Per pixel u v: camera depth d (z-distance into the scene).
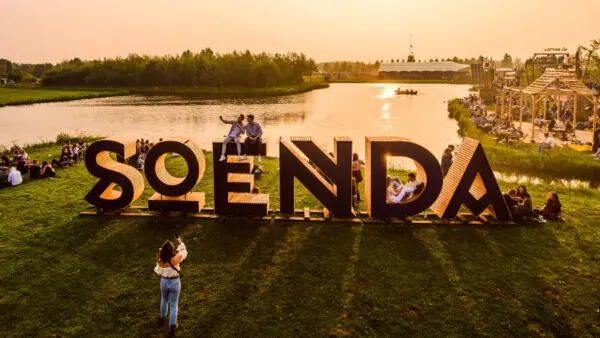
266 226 12.87
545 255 11.08
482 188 13.65
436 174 12.70
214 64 128.25
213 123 52.19
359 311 8.80
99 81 129.50
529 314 8.69
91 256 10.98
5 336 8.00
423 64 192.00
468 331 8.20
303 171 13.11
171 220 13.23
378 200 12.86
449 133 40.78
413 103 76.12
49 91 108.62
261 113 62.88
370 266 10.55
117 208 13.98
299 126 48.16
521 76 60.66
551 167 24.70
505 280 9.91
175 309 8.09
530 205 13.09
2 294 9.30
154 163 13.23
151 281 9.87
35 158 23.78
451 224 13.01
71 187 16.98
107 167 13.63
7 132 45.16
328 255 11.10
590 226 12.94
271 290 9.54
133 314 8.68
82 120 55.16
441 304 9.02
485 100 67.25
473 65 80.75
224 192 13.23
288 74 138.88
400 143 12.59
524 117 44.91
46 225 12.90
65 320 8.48
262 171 18.62
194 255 11.09
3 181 16.95
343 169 13.06
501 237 12.14
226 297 9.27
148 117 58.56
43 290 9.47
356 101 82.31
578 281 9.87
